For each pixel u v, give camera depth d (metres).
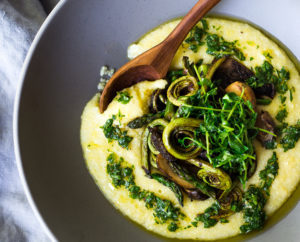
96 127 0.35
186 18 0.33
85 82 0.35
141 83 0.35
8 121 0.37
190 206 0.35
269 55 0.36
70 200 0.34
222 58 0.35
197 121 0.32
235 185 0.34
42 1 0.39
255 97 0.35
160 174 0.35
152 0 0.35
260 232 0.35
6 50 0.37
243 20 0.36
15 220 0.37
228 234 0.35
